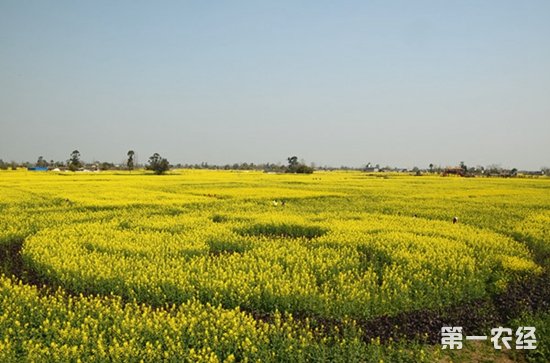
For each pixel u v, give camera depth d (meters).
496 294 13.22
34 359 8.04
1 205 29.77
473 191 48.66
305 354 8.83
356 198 39.38
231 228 21.23
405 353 9.34
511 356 9.52
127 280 12.36
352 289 11.80
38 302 10.91
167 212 28.45
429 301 12.09
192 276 12.72
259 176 83.25
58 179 61.03
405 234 19.55
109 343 9.09
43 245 16.61
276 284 12.04
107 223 22.16
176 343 9.01
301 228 22.11
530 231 21.62
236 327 9.37
